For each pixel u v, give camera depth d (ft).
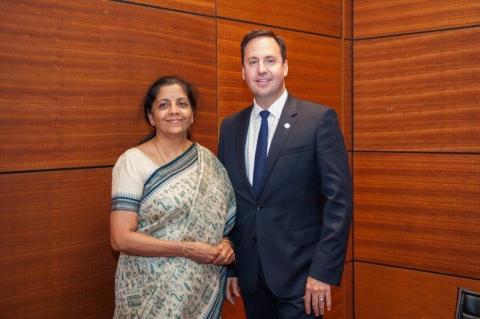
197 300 6.46
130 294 6.35
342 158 6.63
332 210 6.42
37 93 6.95
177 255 6.26
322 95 11.27
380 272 11.56
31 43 6.86
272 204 6.73
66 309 7.36
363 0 11.55
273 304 7.22
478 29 9.95
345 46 11.67
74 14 7.28
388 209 11.36
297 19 10.71
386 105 11.30
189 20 8.77
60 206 7.23
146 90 8.16
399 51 11.05
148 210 6.31
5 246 6.72
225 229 6.99
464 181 10.28
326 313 11.34
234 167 7.12
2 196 6.68
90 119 7.52
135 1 7.98
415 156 10.91
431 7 10.53
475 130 10.09
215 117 9.27
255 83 6.79
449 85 10.36
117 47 7.78
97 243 7.66
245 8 9.73
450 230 10.51
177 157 6.64
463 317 6.86
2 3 6.60
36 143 6.96
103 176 7.70
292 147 6.66
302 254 6.73
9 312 6.78
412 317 11.14
